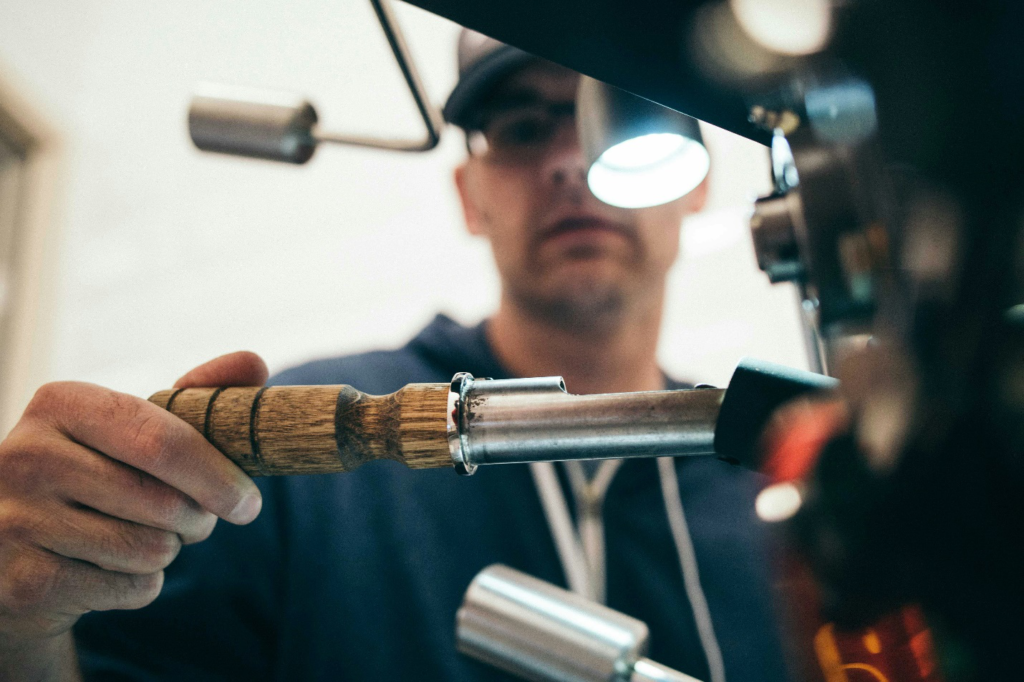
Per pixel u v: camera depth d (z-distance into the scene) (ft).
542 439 1.02
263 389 1.30
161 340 7.41
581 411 0.99
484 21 0.93
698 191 3.44
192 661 2.67
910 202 0.71
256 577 2.96
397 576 3.03
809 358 1.28
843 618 0.73
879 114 0.75
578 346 3.39
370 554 3.06
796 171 0.95
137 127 8.01
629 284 3.16
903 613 0.69
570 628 1.09
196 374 1.46
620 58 0.94
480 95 3.06
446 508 3.21
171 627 2.66
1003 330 0.64
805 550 0.79
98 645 2.51
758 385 0.88
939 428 0.66
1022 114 0.66
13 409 7.42
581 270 3.08
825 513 0.74
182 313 7.38
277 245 7.30
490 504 3.23
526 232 3.11
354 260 7.09
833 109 0.86
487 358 3.56
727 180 5.35
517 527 3.19
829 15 0.76
